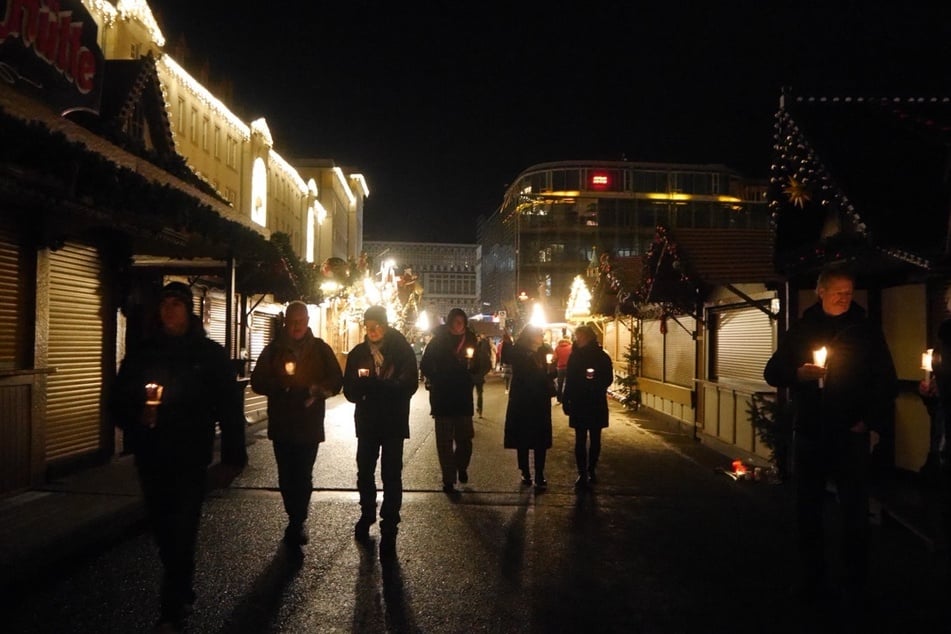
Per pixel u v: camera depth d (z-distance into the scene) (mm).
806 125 8367
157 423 4254
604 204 73938
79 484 8039
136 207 7527
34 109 6398
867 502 4824
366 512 6527
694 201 74500
